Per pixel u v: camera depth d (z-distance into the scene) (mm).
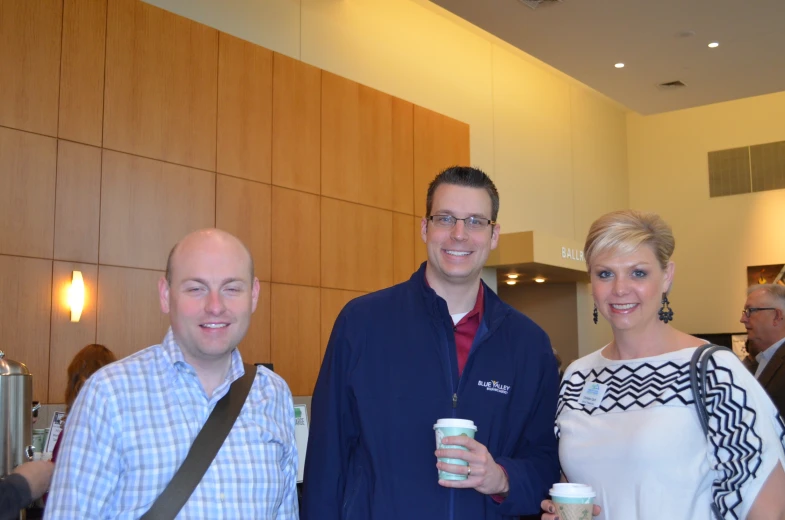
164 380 1742
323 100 8188
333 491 2055
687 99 8445
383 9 9523
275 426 1866
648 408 1853
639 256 1927
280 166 7629
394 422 2076
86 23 6227
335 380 2141
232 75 7297
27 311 5672
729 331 13188
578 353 12125
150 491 1649
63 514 1553
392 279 8641
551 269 10734
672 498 1770
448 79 10492
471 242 2123
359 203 8414
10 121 5707
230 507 1698
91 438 1613
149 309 6383
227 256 1779
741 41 6883
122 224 6297
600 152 13859
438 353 2146
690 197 13914
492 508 2043
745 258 13195
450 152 9711
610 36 6793
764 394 1776
